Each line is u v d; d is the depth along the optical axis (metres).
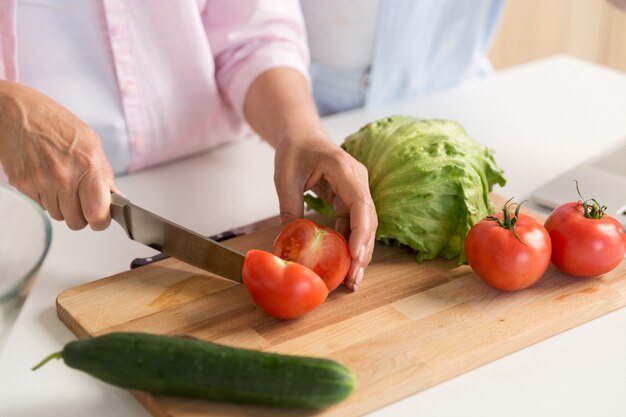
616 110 1.48
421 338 0.99
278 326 1.00
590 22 2.54
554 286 1.06
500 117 1.46
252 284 1.00
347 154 1.09
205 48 1.28
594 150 1.36
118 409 0.93
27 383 0.95
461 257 1.09
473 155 1.12
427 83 1.62
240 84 1.28
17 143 1.05
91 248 1.14
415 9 1.52
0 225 0.99
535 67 1.64
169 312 1.02
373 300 1.04
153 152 1.32
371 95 1.57
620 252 1.05
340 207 1.10
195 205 1.23
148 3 1.24
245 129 1.41
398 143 1.12
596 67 1.64
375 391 0.93
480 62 1.67
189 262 1.06
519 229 1.03
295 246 1.04
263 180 1.29
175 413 0.90
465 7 1.57
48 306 1.05
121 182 1.27
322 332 1.00
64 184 1.03
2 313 0.89
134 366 0.89
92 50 1.24
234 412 0.90
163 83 1.28
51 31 1.22
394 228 1.09
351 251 1.04
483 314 1.02
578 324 1.03
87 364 0.89
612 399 0.94
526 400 0.94
